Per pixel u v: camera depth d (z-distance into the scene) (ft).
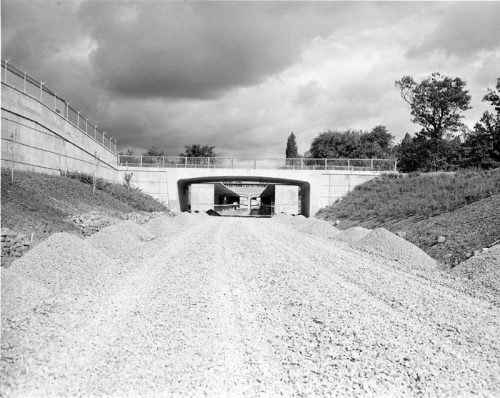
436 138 217.36
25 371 23.99
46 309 34.88
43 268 47.24
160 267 54.95
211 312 34.94
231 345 27.71
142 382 22.70
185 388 22.13
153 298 39.22
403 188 149.69
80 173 137.90
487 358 25.96
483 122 196.03
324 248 73.82
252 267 55.57
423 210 95.45
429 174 166.71
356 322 31.89
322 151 344.90
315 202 193.36
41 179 103.86
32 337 28.63
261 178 197.57
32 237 62.13
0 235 53.01
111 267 53.21
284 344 27.96
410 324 31.71
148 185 192.75
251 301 38.65
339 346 27.50
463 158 211.20
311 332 30.07
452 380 23.26
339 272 51.67
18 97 100.99
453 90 213.66
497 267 46.11
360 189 186.80
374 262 59.36
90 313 34.17
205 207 249.55
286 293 41.01
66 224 79.77
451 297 39.88
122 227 87.66
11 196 78.23
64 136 128.06
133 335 29.30
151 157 194.08
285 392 21.88
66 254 51.24
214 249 72.74
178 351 26.63
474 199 87.61
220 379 23.03
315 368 24.47
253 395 21.57
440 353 26.53
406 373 23.90
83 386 22.38
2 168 93.30
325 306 36.06
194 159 194.49
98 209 108.27
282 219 164.86
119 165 191.93
